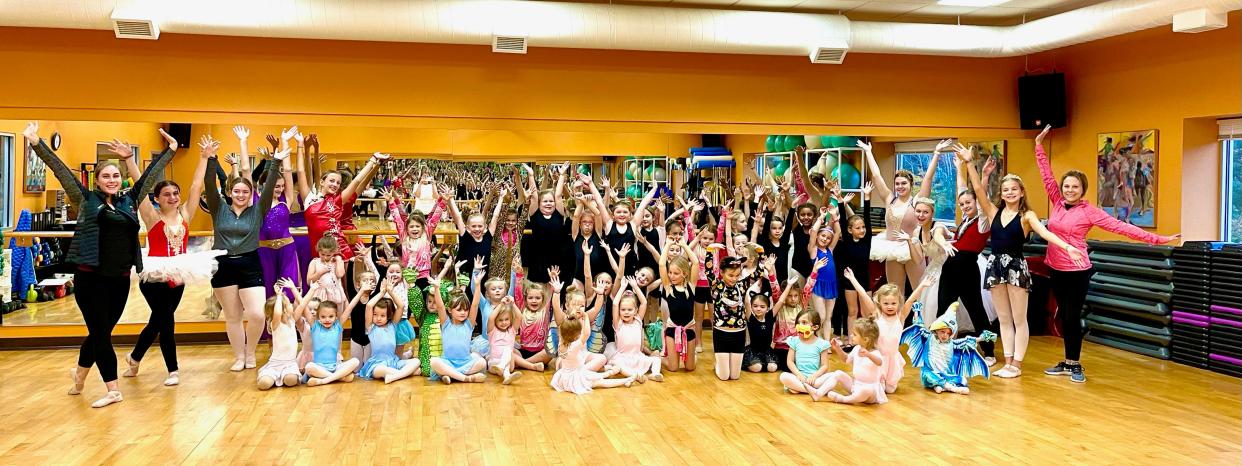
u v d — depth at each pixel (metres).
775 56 9.20
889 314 6.46
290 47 8.22
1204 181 8.22
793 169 9.45
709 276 8.02
